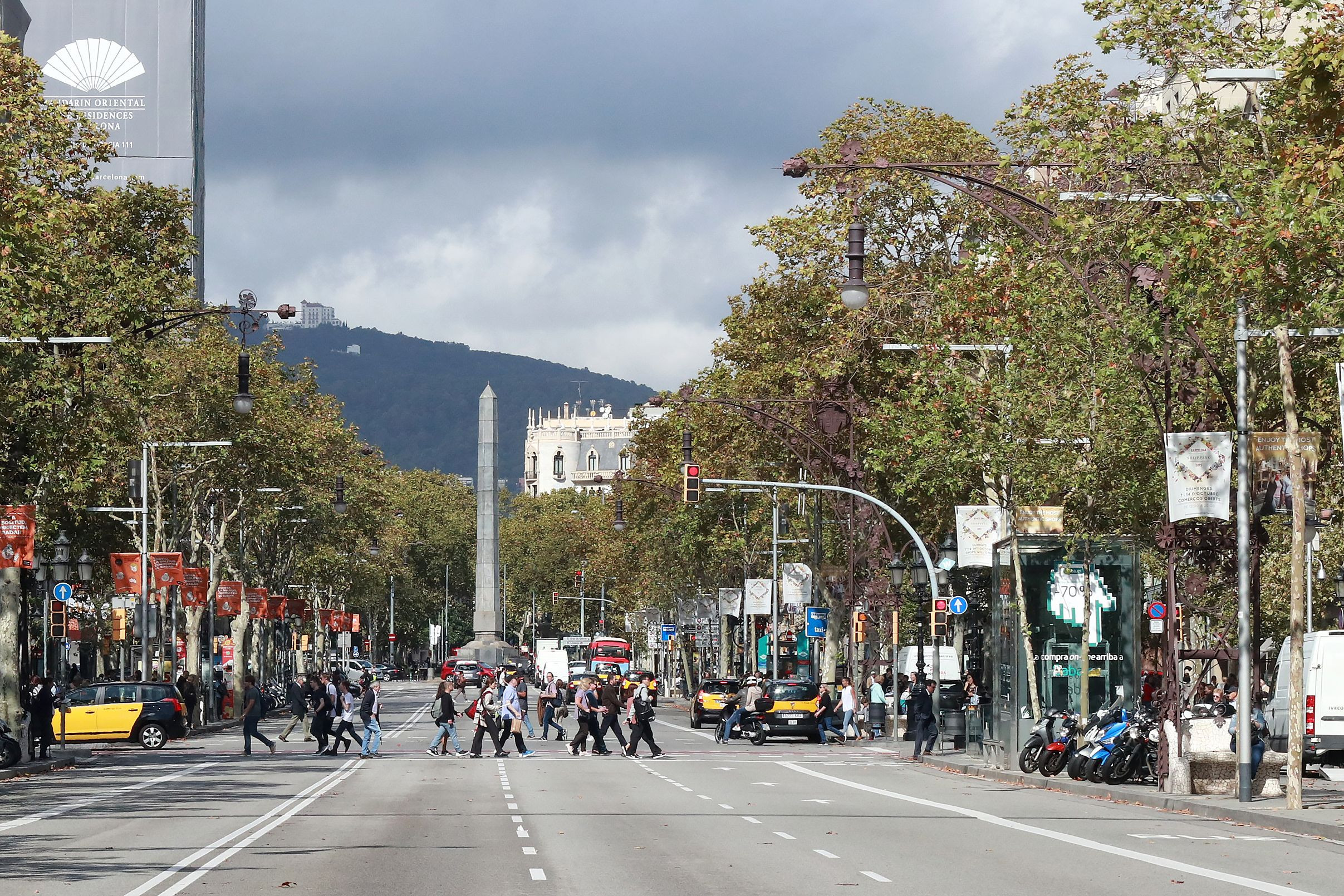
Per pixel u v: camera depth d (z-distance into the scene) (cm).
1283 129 2855
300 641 13400
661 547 10250
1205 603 5550
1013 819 2892
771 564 9662
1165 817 2945
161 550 7450
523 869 2039
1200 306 3105
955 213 5509
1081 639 4312
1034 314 3991
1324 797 3173
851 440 6462
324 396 9669
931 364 4369
